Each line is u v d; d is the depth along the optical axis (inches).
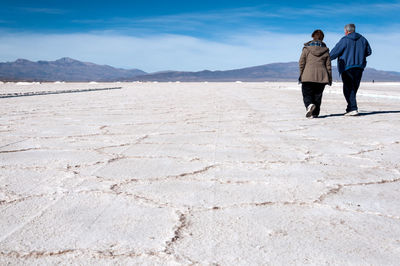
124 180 108.7
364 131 212.5
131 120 263.9
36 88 1004.6
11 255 61.9
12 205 86.6
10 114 304.5
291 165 128.7
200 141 176.7
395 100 517.0
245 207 86.0
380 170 123.0
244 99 530.3
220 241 67.4
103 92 767.7
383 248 65.3
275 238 68.9
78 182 106.2
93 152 149.7
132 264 58.7
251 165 128.4
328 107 390.3
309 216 80.7
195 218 78.8
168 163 130.8
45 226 74.4
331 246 65.8
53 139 181.6
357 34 272.4
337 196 95.0
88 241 67.4
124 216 79.8
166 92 782.5
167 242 66.9
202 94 691.4
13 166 125.3
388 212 83.8
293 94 701.3
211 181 108.1
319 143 173.2
